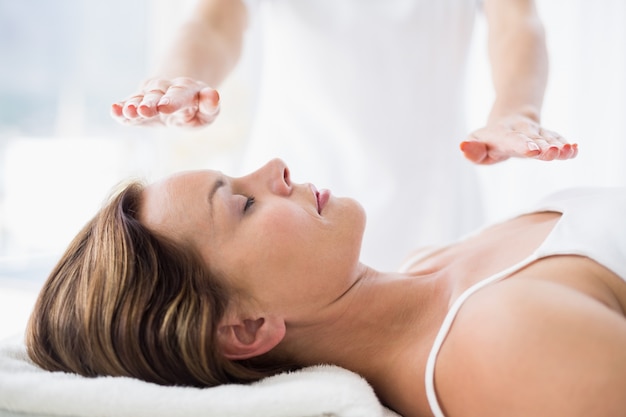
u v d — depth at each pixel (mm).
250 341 1015
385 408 1011
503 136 1105
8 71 2641
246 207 1028
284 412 874
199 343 959
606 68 1912
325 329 1049
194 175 1041
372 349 1041
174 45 1399
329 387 886
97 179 2596
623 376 771
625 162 1907
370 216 1557
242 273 992
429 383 921
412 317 1047
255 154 1646
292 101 1583
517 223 1177
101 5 2652
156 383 971
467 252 1141
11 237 2521
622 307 934
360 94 1533
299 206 1026
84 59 2676
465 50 1549
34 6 2635
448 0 1516
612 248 959
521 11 1419
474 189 1614
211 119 1123
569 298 842
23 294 2045
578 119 1945
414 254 1337
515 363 813
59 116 2682
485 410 849
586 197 1125
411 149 1545
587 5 1914
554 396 791
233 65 1517
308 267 1000
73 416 878
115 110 1051
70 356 985
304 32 1550
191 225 1002
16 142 2631
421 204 1560
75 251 1040
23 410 884
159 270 980
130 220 1009
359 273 1070
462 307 940
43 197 2592
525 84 1323
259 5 1596
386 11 1511
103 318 964
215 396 878
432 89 1535
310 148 1584
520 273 964
